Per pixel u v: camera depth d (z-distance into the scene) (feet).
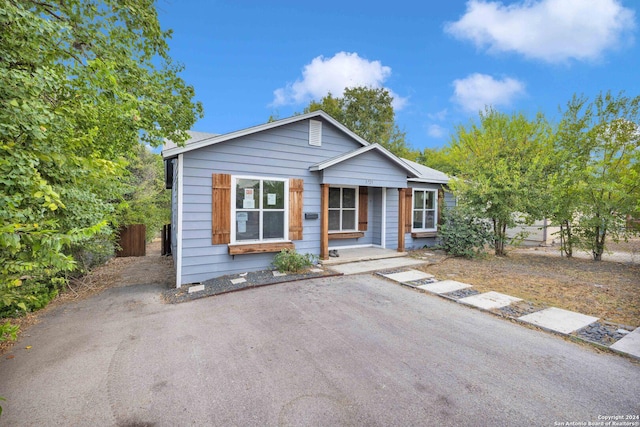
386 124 77.15
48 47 10.22
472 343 11.23
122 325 13.39
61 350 10.96
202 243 20.54
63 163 8.63
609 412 7.41
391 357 10.19
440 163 69.15
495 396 8.04
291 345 11.15
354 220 31.89
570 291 17.63
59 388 8.55
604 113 26.84
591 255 30.78
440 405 7.68
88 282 21.95
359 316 14.02
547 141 45.57
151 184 52.54
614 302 15.58
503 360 9.96
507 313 14.11
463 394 8.13
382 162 27.81
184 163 19.89
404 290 18.16
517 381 8.75
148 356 10.42
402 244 29.48
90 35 13.01
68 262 6.72
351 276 21.43
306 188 24.82
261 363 9.86
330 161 23.95
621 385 8.54
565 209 27.48
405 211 32.45
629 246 37.50
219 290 18.10
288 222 23.72
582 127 28.78
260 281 19.69
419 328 12.64
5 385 8.70
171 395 8.19
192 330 12.66
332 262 24.35
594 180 25.95
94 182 11.39
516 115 51.65
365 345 11.10
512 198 27.30
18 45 8.64
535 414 7.33
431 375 9.07
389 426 6.95
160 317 14.33
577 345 11.03
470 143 57.57
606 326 12.53
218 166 20.99
